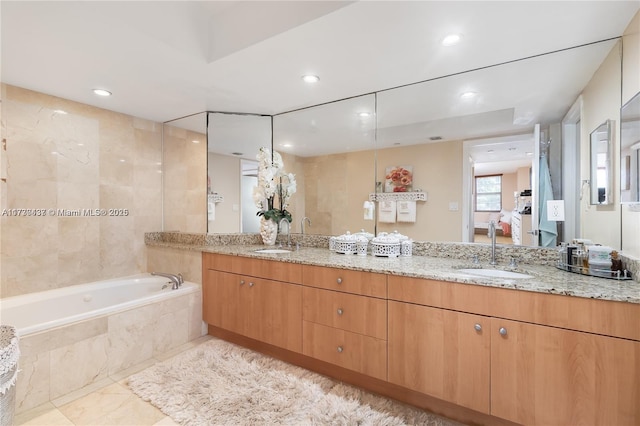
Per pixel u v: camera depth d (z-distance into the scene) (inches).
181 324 105.7
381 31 66.1
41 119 102.7
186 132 132.5
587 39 68.6
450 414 68.5
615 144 65.4
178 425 66.0
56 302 102.5
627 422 49.6
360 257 91.6
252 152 125.2
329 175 113.4
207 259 111.5
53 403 73.4
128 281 121.2
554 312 54.7
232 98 107.7
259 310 95.9
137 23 67.8
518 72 81.0
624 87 63.6
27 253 100.1
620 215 63.1
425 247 94.7
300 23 64.4
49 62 81.8
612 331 50.6
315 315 83.8
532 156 81.5
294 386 79.4
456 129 91.0
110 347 86.4
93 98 108.1
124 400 74.6
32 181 101.0
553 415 54.9
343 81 92.7
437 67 83.4
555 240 78.8
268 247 116.7
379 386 77.5
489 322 60.4
